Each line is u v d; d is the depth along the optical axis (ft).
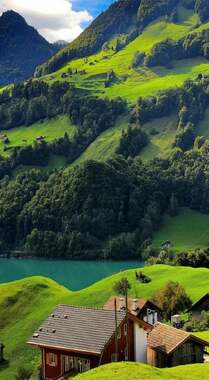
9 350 350.02
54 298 430.61
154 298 402.31
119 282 431.84
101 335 226.99
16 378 304.09
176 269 486.38
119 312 236.02
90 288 449.06
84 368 224.74
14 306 418.92
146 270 485.97
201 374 185.06
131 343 233.35
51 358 231.50
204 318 362.53
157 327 240.94
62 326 237.04
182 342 224.53
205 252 616.80
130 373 172.45
